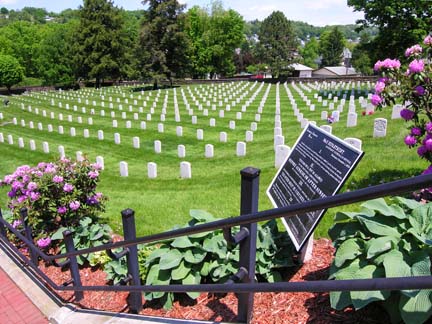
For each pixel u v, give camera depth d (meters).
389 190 1.27
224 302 3.78
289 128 18.09
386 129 11.77
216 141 17.50
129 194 10.21
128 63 62.44
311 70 86.50
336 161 3.29
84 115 28.95
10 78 58.34
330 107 22.94
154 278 4.02
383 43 28.55
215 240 3.97
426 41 5.36
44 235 6.41
